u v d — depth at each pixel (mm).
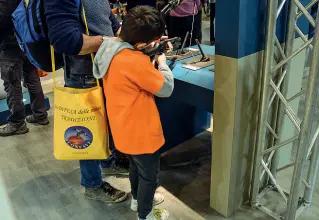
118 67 1306
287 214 1670
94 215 1836
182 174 2174
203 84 1673
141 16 1278
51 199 1979
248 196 1881
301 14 1516
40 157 2422
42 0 1330
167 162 2312
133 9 1325
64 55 1511
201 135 2658
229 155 1617
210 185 1918
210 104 1643
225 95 1503
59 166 2307
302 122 1423
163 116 2285
